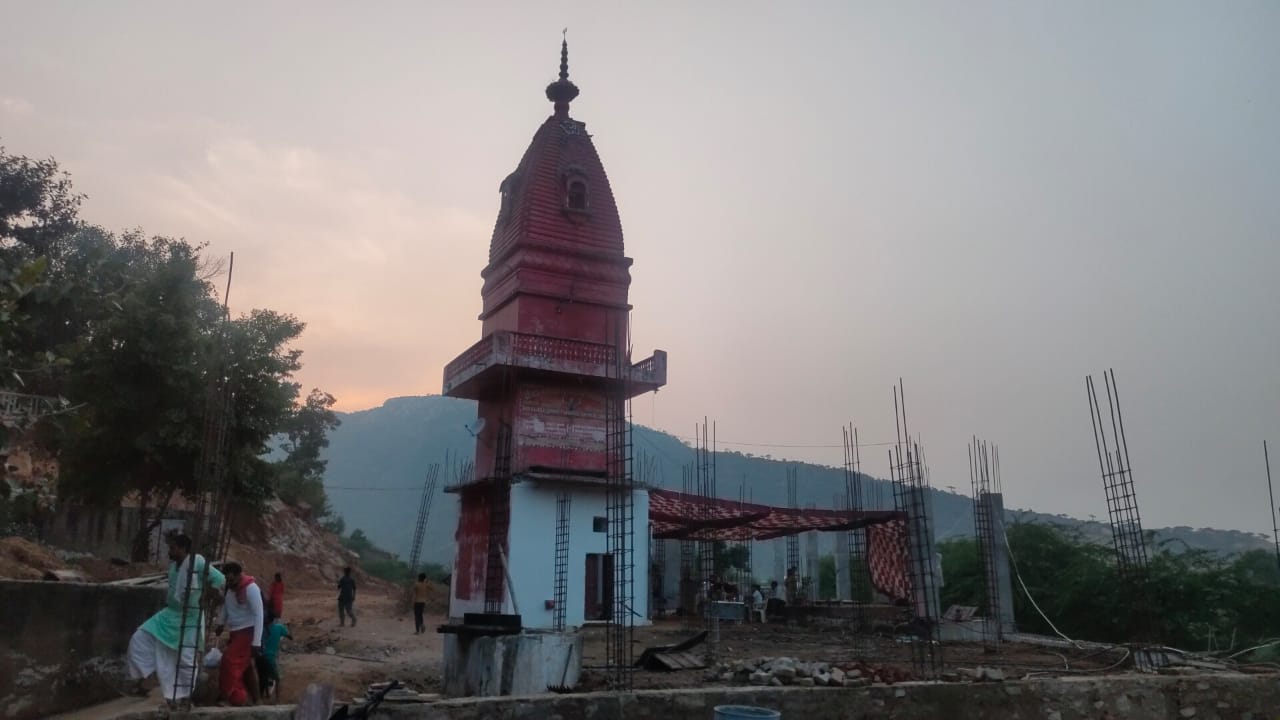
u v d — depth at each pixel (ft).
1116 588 85.40
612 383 85.40
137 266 88.99
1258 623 83.05
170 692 27.07
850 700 36.78
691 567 111.96
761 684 40.06
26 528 85.05
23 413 30.40
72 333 83.92
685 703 34.14
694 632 77.46
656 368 89.40
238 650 30.66
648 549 86.99
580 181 93.86
